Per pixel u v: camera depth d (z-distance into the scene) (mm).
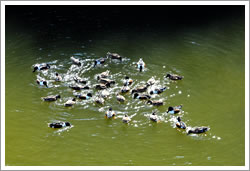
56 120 18141
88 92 20359
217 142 16734
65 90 20641
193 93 20422
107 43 26062
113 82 21203
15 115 18516
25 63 23312
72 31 27938
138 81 21469
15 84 21109
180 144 16594
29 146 16500
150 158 15734
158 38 26953
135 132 17297
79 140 16812
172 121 18078
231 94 20344
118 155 15906
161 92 20438
